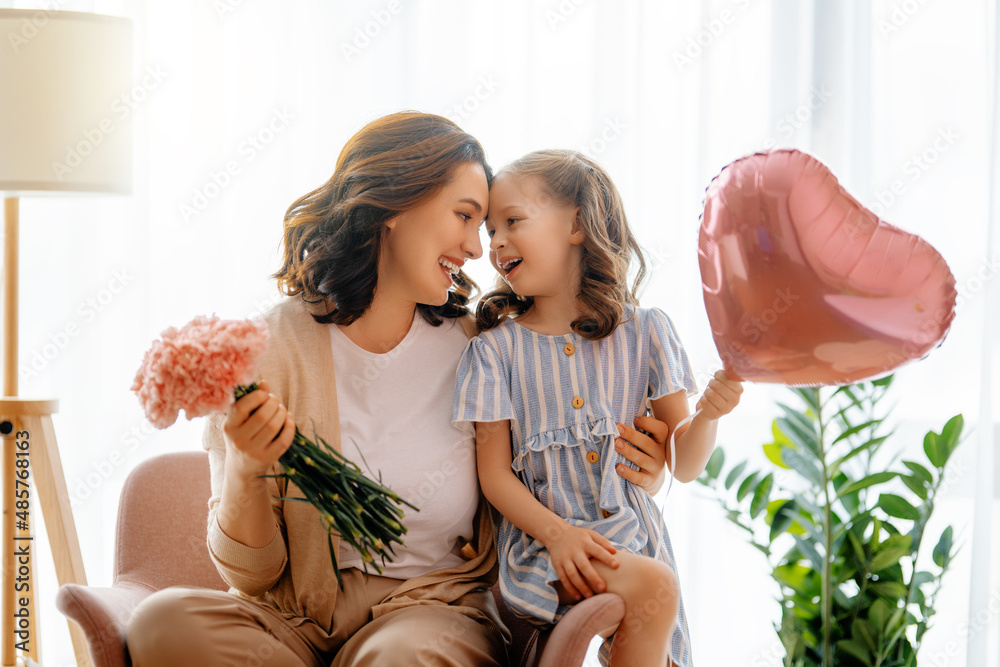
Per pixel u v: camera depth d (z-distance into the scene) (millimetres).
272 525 1198
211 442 1276
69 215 2094
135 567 1410
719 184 1196
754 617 2121
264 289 2105
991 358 1979
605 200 1400
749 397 2145
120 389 2113
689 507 2088
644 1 2090
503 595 1265
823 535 1777
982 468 1970
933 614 1816
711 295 1210
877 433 2064
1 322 2094
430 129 1334
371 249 1323
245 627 1114
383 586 1277
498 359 1358
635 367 1367
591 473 1312
